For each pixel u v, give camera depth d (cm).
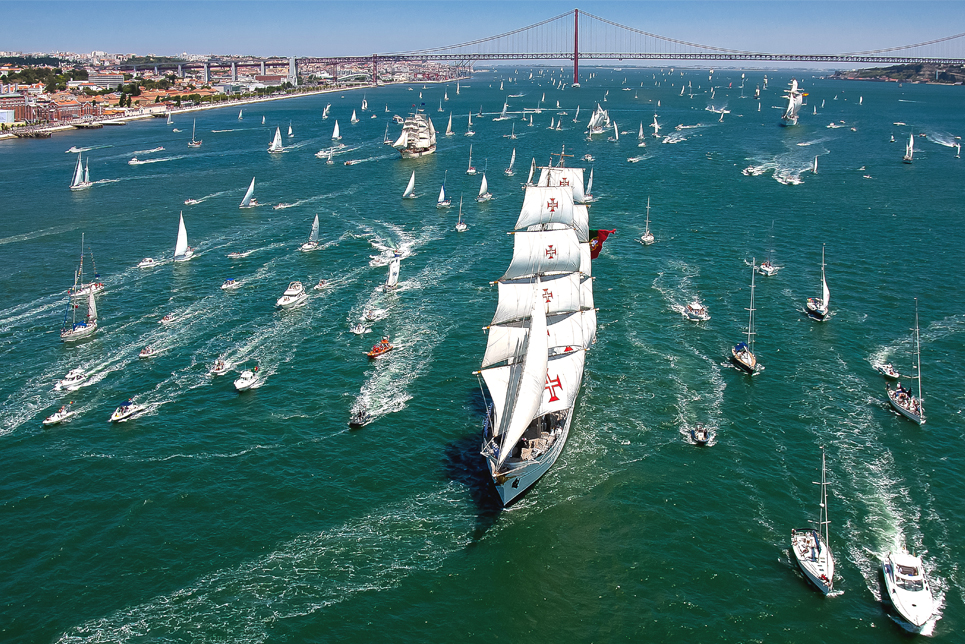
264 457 8869
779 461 8669
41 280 15312
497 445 8350
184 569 7050
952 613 6444
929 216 19325
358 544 7388
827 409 9762
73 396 10394
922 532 7419
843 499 7962
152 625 6397
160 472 8569
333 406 10056
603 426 9462
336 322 12925
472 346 11888
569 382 9562
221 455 8919
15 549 7306
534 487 8300
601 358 11362
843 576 6869
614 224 19262
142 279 15325
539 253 10144
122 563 7125
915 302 13338
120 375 11019
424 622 6456
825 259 15875
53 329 12750
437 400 10212
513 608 6612
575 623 6444
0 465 8738
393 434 9369
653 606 6606
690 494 8119
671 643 6209
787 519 7688
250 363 11362
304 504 8000
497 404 8981
